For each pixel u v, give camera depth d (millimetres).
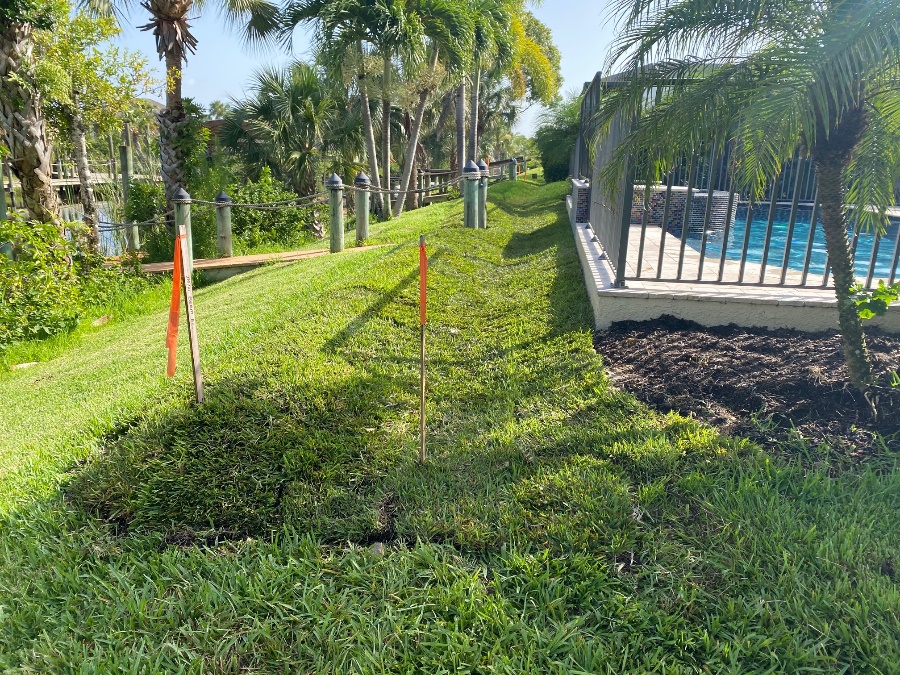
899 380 3768
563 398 4309
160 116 14266
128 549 3064
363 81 18047
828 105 3541
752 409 3863
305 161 18984
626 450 3465
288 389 4430
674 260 7727
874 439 3371
